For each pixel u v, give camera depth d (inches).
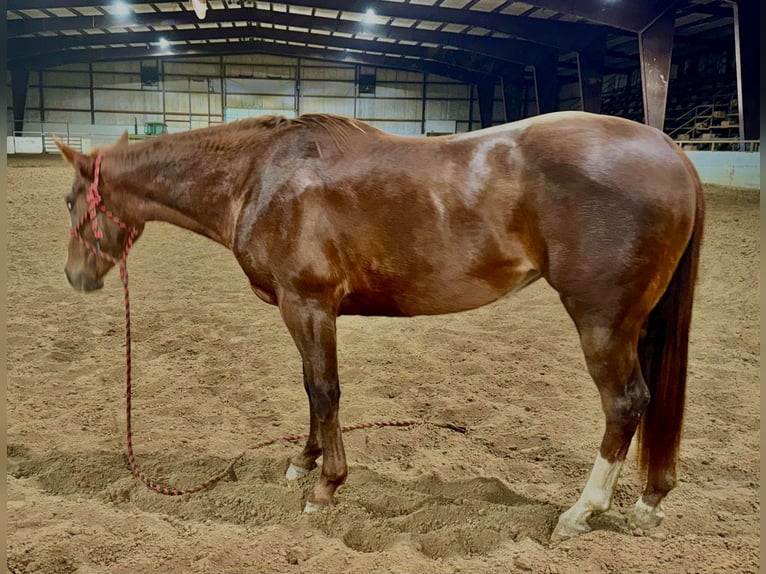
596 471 90.7
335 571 82.4
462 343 182.1
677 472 108.6
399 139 95.2
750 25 515.5
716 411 133.2
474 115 1258.0
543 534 92.7
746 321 193.5
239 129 103.3
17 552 84.8
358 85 1230.3
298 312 96.6
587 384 152.2
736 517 94.9
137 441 122.6
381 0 737.0
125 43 1056.8
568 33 751.7
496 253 89.1
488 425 130.1
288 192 94.5
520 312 215.8
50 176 575.8
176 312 212.5
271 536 90.2
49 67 1146.7
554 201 84.4
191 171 104.1
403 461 116.5
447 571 83.4
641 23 550.6
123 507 100.0
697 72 911.7
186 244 347.9
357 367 164.1
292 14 912.9
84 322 197.8
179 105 1219.2
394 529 93.8
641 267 82.6
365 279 96.2
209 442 123.2
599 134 86.0
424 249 90.8
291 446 122.6
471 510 98.1
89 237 110.3
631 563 84.4
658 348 91.3
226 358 169.8
